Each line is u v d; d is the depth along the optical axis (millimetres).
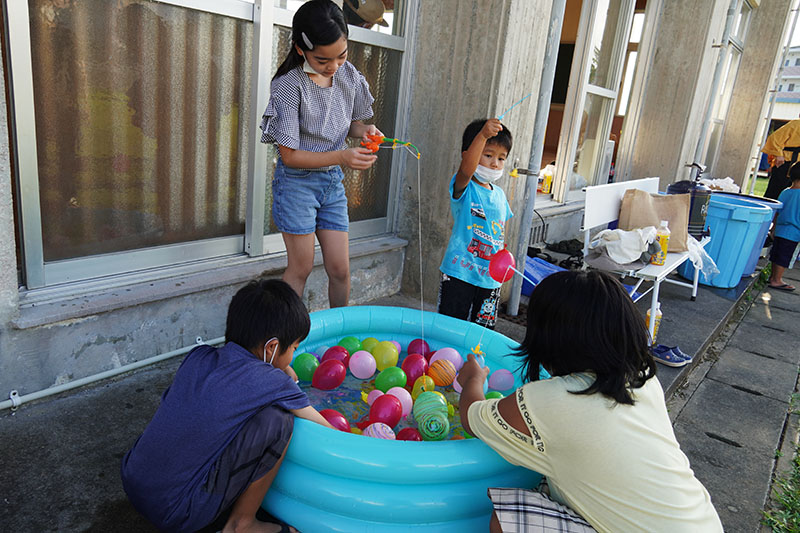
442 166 3727
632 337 1450
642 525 1405
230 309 1772
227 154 2934
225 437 1549
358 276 3697
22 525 1726
